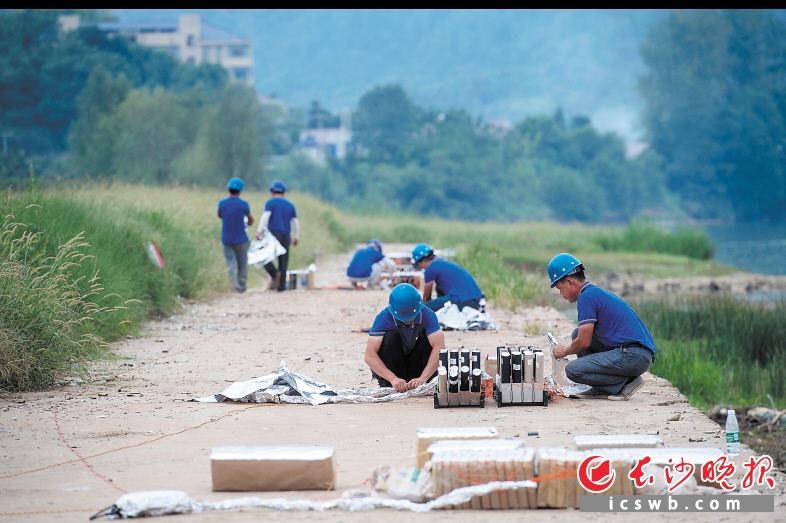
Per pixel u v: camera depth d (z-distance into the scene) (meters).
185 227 69.31
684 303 88.94
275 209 67.88
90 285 43.31
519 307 60.66
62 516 18.72
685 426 26.62
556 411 28.81
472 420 27.47
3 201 47.91
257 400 30.23
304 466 20.53
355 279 70.06
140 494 19.00
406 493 19.66
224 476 20.47
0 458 23.28
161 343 43.78
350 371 36.38
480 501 19.30
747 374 51.75
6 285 33.97
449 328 46.72
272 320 52.47
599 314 31.06
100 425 26.94
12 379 32.19
